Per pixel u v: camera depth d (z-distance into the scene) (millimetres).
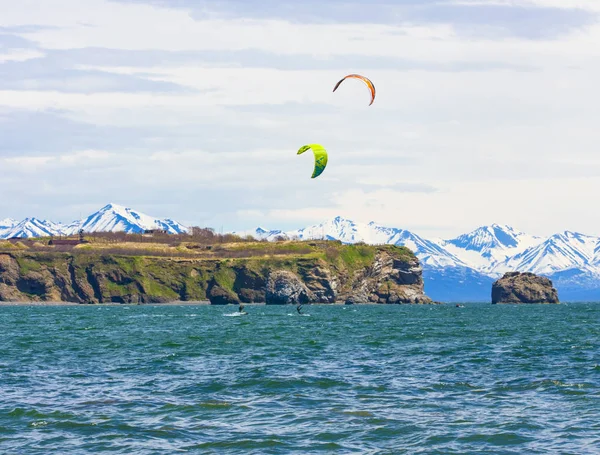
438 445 37188
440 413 44281
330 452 36031
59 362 69438
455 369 63250
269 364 66875
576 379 56906
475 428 40438
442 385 54094
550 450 36281
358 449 36562
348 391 51562
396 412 44500
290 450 36375
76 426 40906
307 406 46312
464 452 36094
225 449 36531
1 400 48125
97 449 36469
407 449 36531
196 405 46562
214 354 76438
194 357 73312
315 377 57750
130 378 57906
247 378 56969
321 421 42125
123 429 40250
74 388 53031
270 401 47875
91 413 44094
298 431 39906
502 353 77500
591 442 37625
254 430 40094
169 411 44781
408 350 81438
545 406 46281
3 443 37531
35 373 61156
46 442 37719
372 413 44250
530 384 54500
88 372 61719
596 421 42000
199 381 55938
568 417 43062
